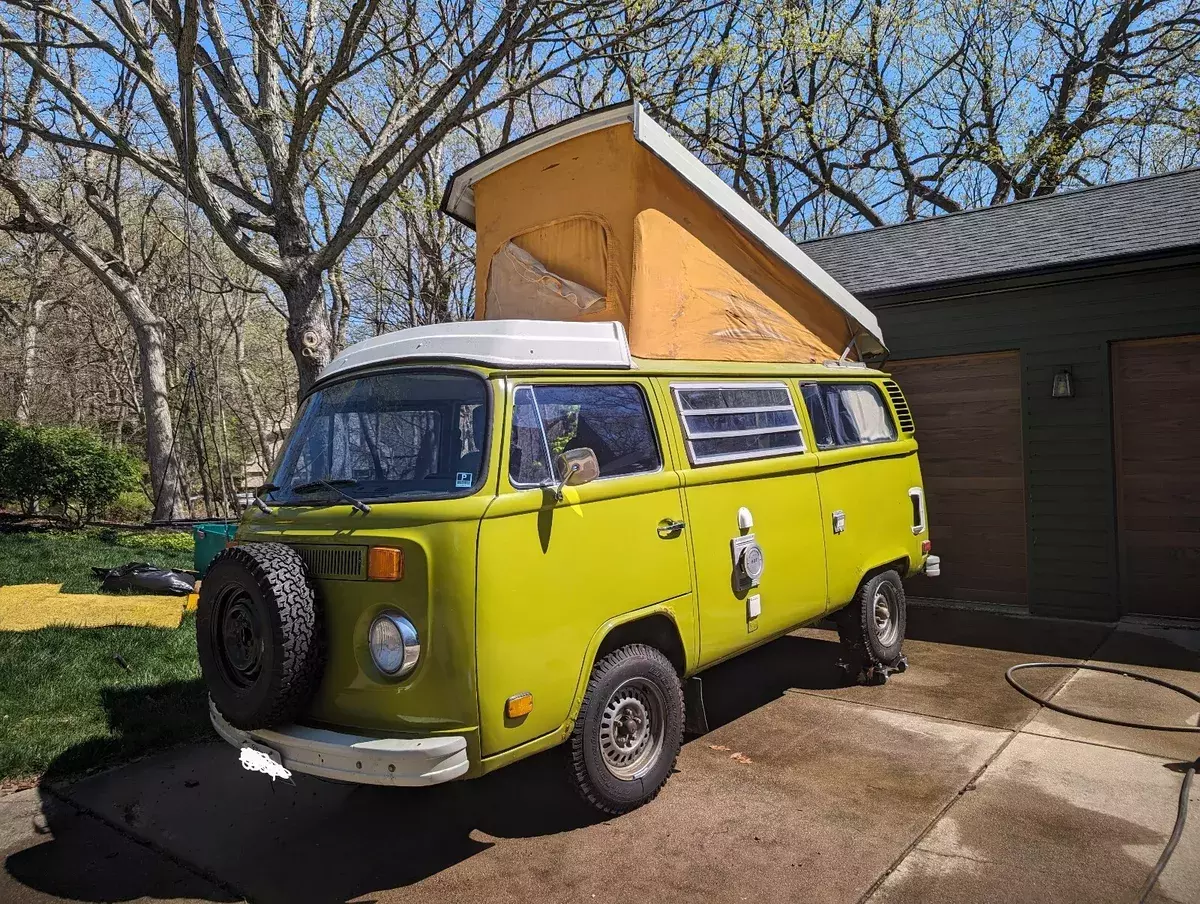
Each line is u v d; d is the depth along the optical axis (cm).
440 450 372
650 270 486
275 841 392
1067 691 563
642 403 439
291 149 883
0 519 1484
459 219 631
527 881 350
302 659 338
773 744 491
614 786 390
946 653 671
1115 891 325
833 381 602
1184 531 717
